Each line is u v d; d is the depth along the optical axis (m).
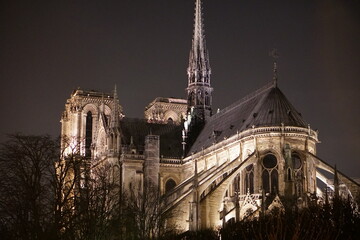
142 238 127.25
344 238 83.69
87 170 114.50
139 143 184.62
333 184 139.00
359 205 107.44
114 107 181.00
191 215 137.88
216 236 122.56
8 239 92.38
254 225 104.50
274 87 153.12
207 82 198.75
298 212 107.12
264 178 142.25
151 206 142.25
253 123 147.00
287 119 144.50
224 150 156.88
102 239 106.56
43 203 98.31
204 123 193.00
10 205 92.56
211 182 142.38
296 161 142.88
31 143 97.31
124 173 171.00
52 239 89.94
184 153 182.88
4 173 94.19
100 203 125.56
